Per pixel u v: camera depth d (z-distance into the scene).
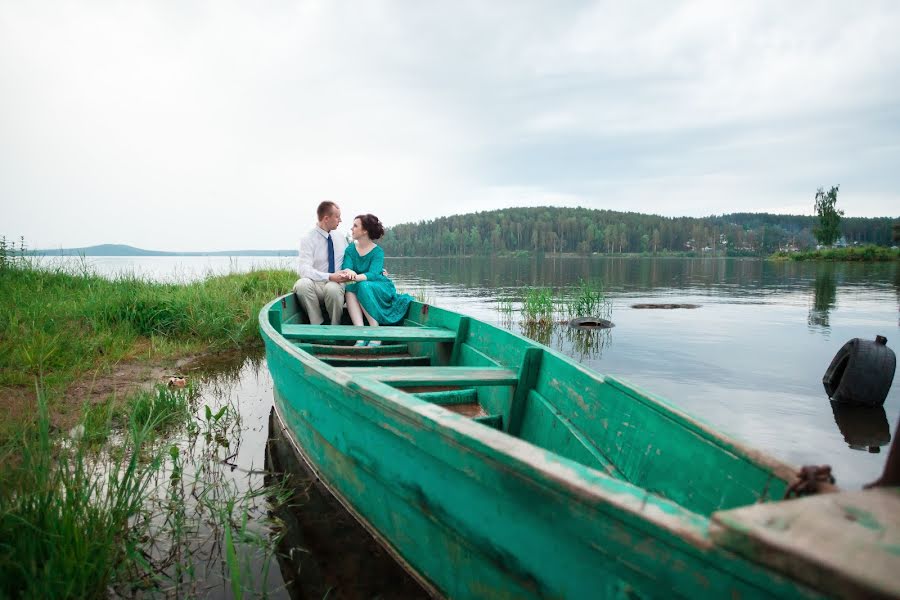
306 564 2.69
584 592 1.58
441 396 4.06
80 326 7.37
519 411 3.57
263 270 14.62
